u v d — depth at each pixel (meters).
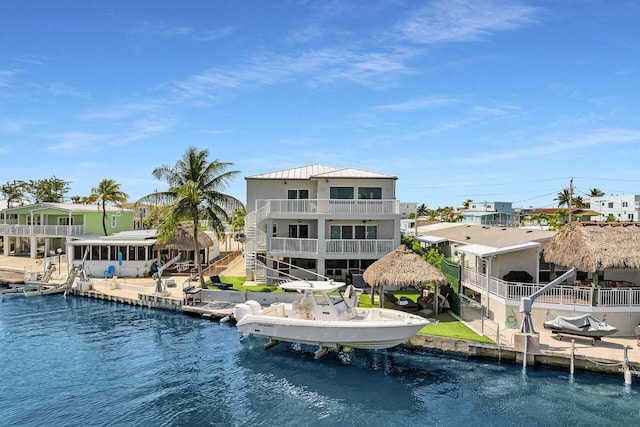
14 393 14.91
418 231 44.66
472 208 85.06
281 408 14.27
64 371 16.86
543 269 23.92
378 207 28.97
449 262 25.84
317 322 18.05
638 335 17.95
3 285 34.44
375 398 15.02
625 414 13.60
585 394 14.95
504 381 16.08
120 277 34.59
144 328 22.67
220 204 30.19
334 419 13.57
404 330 17.66
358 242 28.64
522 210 100.81
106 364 17.66
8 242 47.31
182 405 14.33
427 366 17.62
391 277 21.03
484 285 22.58
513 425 13.10
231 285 28.56
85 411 13.72
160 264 36.56
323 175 30.47
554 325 18.22
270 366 17.81
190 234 36.66
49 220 47.38
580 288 19.50
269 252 29.59
